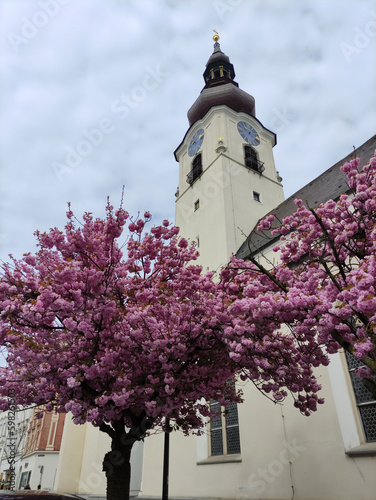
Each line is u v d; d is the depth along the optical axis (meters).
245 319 7.38
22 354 7.03
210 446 14.83
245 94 31.78
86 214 8.37
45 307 6.89
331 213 8.55
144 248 9.46
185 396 8.15
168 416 9.12
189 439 15.60
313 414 11.05
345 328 6.35
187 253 10.03
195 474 14.52
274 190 26.83
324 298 6.63
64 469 24.86
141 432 8.41
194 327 8.09
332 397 10.75
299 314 6.93
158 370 8.01
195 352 8.35
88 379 7.31
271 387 8.18
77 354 7.57
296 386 8.12
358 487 9.34
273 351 7.80
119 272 8.32
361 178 8.31
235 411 14.30
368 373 6.15
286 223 9.88
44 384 7.19
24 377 7.75
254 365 8.09
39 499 4.81
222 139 26.70
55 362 7.25
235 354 6.77
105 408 7.48
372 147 16.44
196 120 31.19
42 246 7.96
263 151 29.11
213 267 20.47
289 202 20.16
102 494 21.94
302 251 8.82
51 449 36.41
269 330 7.76
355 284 5.47
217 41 41.53
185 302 8.72
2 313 6.97
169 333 7.63
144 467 17.59
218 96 30.92
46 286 6.76
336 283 6.30
